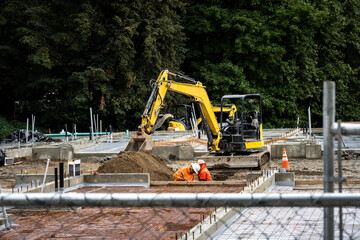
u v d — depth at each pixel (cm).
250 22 6775
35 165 3303
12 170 2969
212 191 1819
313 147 3478
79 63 5988
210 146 3109
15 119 6419
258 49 6806
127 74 6022
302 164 3134
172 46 6444
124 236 1081
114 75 6131
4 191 1895
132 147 2931
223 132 3128
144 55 5997
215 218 1152
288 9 7125
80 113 6569
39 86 6072
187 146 3725
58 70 6306
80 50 5850
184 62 7606
